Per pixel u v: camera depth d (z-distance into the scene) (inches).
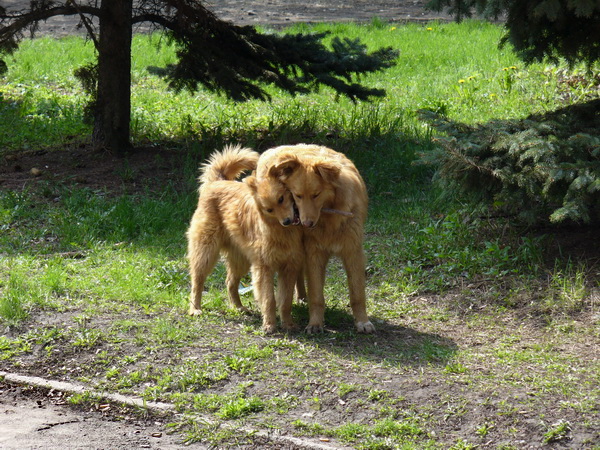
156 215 523.2
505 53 965.8
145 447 265.7
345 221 342.0
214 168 400.5
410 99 838.5
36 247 476.7
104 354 331.9
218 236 381.7
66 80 955.3
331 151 363.9
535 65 862.5
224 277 438.6
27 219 521.3
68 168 620.1
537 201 464.4
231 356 326.3
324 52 656.4
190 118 724.0
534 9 408.5
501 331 358.9
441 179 450.0
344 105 823.1
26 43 1151.0
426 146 652.7
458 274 423.5
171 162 633.6
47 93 895.1
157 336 345.1
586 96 741.3
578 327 354.3
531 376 305.3
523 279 407.8
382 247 470.3
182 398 297.3
